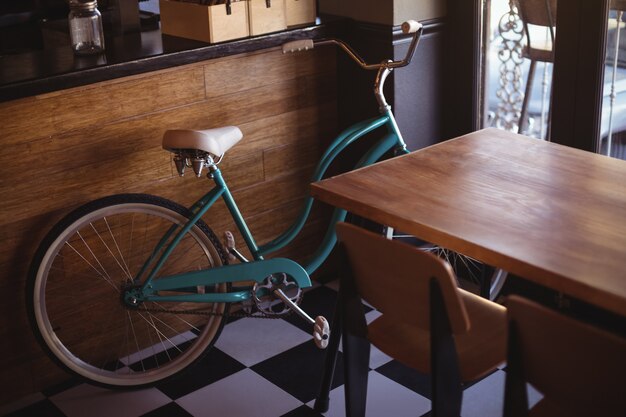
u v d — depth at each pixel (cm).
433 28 344
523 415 198
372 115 350
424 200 243
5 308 290
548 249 214
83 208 282
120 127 299
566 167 263
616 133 308
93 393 303
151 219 316
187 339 334
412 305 216
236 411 289
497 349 231
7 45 384
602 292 195
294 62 339
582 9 301
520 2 322
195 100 315
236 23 313
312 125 355
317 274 375
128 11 324
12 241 285
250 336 333
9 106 271
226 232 312
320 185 256
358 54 347
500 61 337
